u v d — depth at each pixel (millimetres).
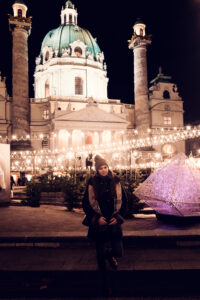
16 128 49219
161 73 64250
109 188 4562
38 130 54906
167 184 7488
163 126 60781
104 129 53781
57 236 6172
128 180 10508
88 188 4582
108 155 51438
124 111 56562
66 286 4734
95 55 68312
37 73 66938
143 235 6105
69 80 62844
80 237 6133
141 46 57625
